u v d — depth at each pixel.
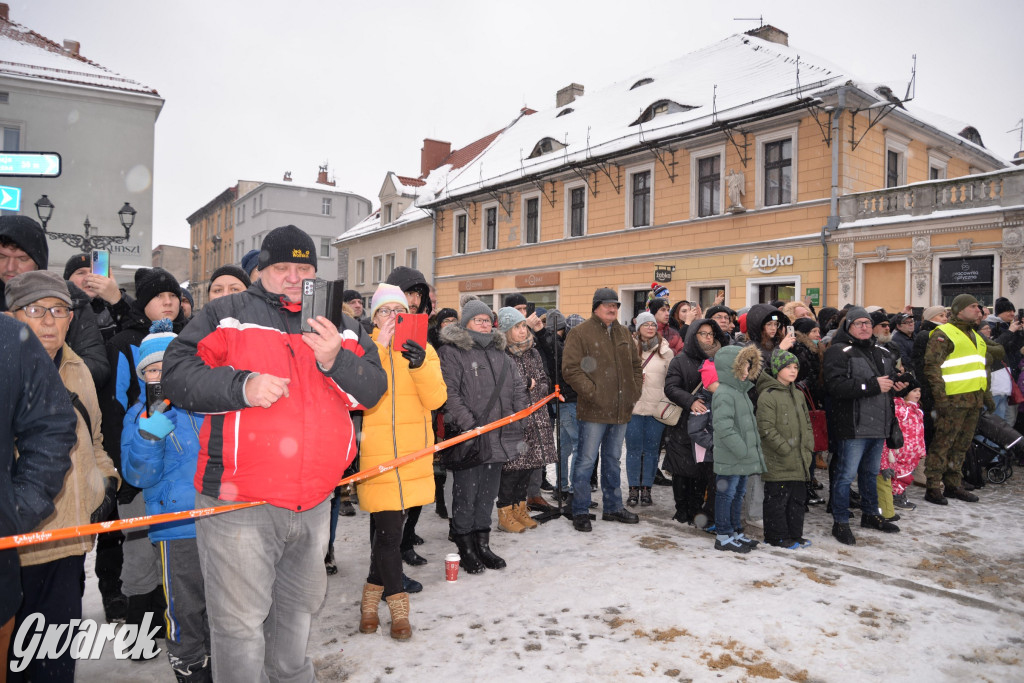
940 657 3.28
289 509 2.33
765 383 5.07
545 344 6.40
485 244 26.31
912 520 5.77
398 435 3.57
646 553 4.83
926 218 13.96
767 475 5.00
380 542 3.50
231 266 3.90
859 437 5.09
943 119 21.77
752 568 4.51
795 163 16.28
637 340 6.39
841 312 7.49
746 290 17.28
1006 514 5.98
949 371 6.29
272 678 2.59
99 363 3.21
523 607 3.86
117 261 21.52
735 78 18.92
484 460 4.37
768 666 3.16
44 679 2.45
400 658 3.24
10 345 1.90
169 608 2.87
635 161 20.00
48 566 2.44
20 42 22.00
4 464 1.87
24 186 20.64
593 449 5.43
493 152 28.03
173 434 2.84
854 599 3.98
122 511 3.33
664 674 3.08
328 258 48.53
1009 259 12.96
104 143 21.64
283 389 2.16
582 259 21.98
